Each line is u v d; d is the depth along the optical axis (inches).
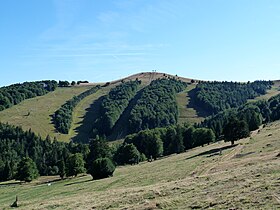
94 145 5521.7
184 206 1201.4
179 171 2738.7
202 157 3639.3
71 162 4933.6
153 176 2783.0
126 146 5713.6
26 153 7647.6
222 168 2316.7
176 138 6092.5
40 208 1838.1
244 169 1807.3
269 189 1161.4
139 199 1542.8
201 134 6117.1
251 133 5182.1
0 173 6451.8
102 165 3809.1
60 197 2498.8
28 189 3959.2
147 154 6171.3
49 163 7017.7
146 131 6742.1
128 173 3693.4
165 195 1524.4
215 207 1091.3
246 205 1033.5
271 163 1804.9
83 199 1913.1
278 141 3134.8
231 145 4291.3
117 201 1579.7
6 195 3607.3
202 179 1787.6
